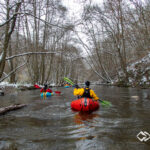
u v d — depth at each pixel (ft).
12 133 9.51
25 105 19.53
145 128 10.21
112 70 88.43
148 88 43.21
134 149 7.25
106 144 7.80
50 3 31.27
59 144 7.89
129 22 46.80
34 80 66.95
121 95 30.17
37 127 10.67
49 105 19.92
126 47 68.39
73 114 14.65
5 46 32.17
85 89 18.19
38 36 66.64
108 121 12.03
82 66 165.48
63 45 88.12
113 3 51.31
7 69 84.74
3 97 29.40
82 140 8.36
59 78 107.55
